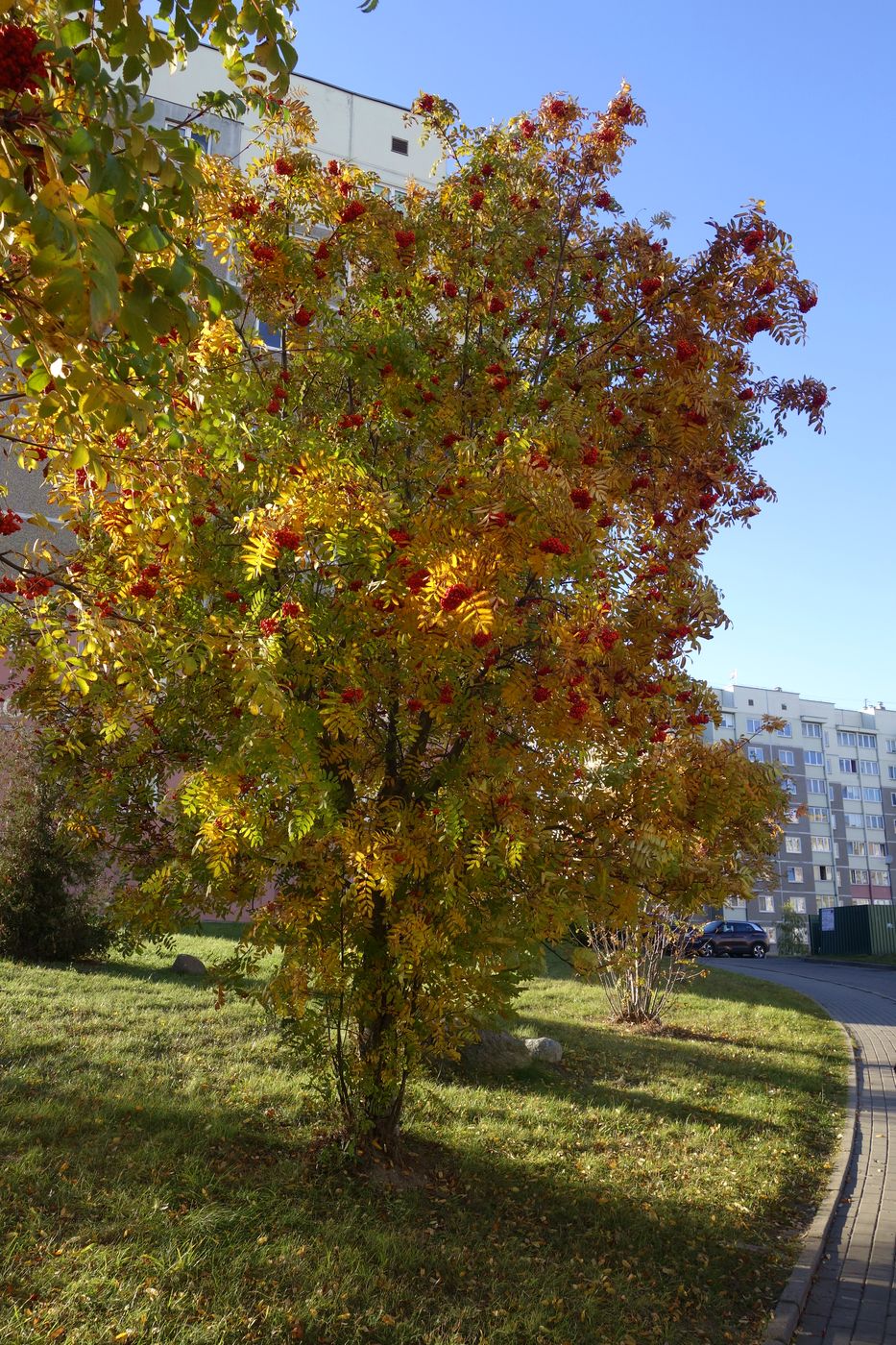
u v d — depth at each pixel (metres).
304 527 4.35
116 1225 4.50
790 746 67.56
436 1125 6.92
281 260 5.59
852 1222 6.21
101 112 2.55
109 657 4.59
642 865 4.80
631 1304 4.70
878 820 70.50
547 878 4.88
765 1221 6.07
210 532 4.99
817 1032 13.76
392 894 4.95
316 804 4.43
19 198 2.15
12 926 12.05
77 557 5.33
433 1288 4.50
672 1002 14.45
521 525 3.96
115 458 4.14
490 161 6.37
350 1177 5.52
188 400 4.47
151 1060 7.56
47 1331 3.58
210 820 4.50
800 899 64.88
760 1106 8.81
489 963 5.27
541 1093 8.36
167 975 11.92
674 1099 8.71
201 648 4.36
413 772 5.26
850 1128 8.37
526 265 6.25
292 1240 4.61
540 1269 4.91
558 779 5.10
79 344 2.75
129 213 2.55
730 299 5.78
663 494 5.43
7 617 5.36
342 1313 4.05
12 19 2.69
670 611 5.18
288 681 4.67
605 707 4.88
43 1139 5.51
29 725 9.94
